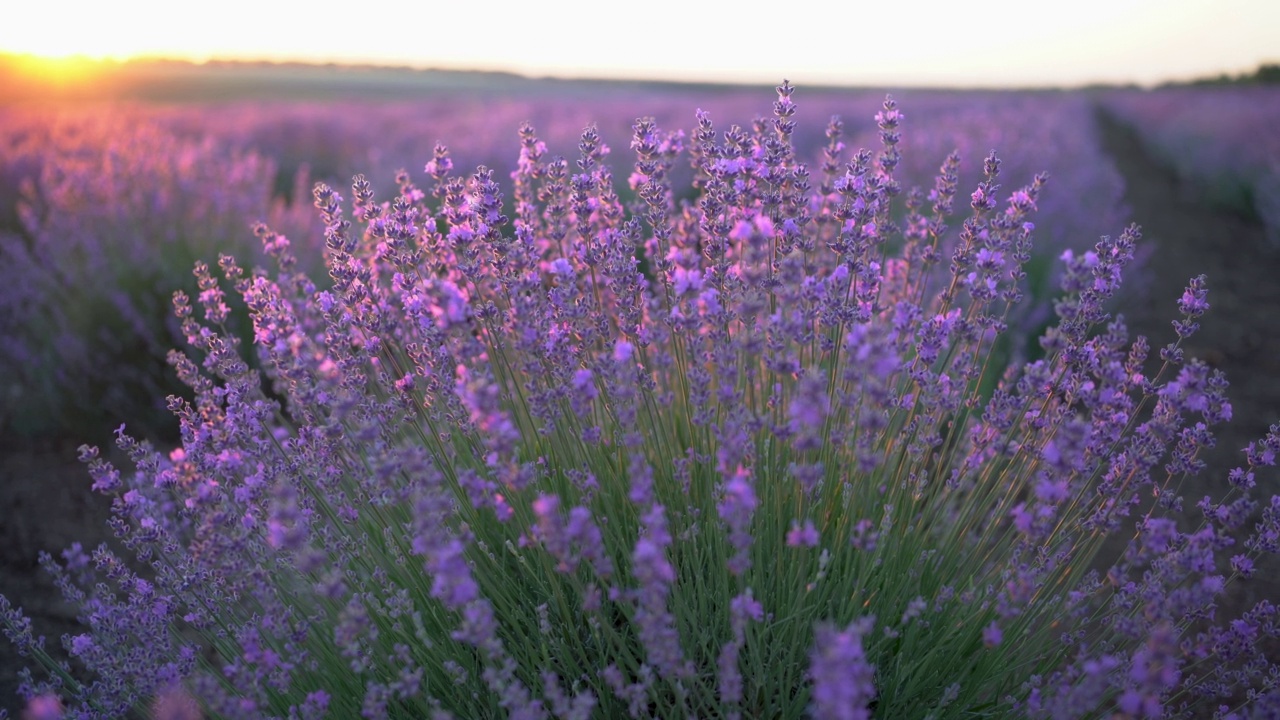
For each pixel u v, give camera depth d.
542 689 1.81
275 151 14.03
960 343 2.44
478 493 1.61
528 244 2.25
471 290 2.28
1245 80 49.88
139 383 4.82
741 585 1.52
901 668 1.76
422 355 2.15
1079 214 7.25
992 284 2.05
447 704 1.83
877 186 2.12
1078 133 15.84
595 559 1.46
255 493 1.99
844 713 1.05
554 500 1.40
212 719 1.88
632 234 2.19
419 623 1.67
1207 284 7.73
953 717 1.83
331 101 32.59
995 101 33.53
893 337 2.03
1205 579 1.74
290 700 1.92
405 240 2.20
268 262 5.29
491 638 1.42
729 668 1.45
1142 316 6.65
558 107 24.89
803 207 2.25
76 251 5.61
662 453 2.11
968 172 8.48
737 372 1.90
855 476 2.01
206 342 2.25
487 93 43.41
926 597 2.04
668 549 1.93
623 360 1.70
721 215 2.12
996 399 1.96
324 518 2.18
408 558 1.96
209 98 35.56
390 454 1.89
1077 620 2.04
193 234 5.59
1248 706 2.01
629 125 18.19
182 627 2.97
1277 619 2.28
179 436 4.76
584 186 2.21
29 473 4.39
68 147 10.40
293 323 2.12
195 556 1.83
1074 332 1.99
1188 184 14.20
